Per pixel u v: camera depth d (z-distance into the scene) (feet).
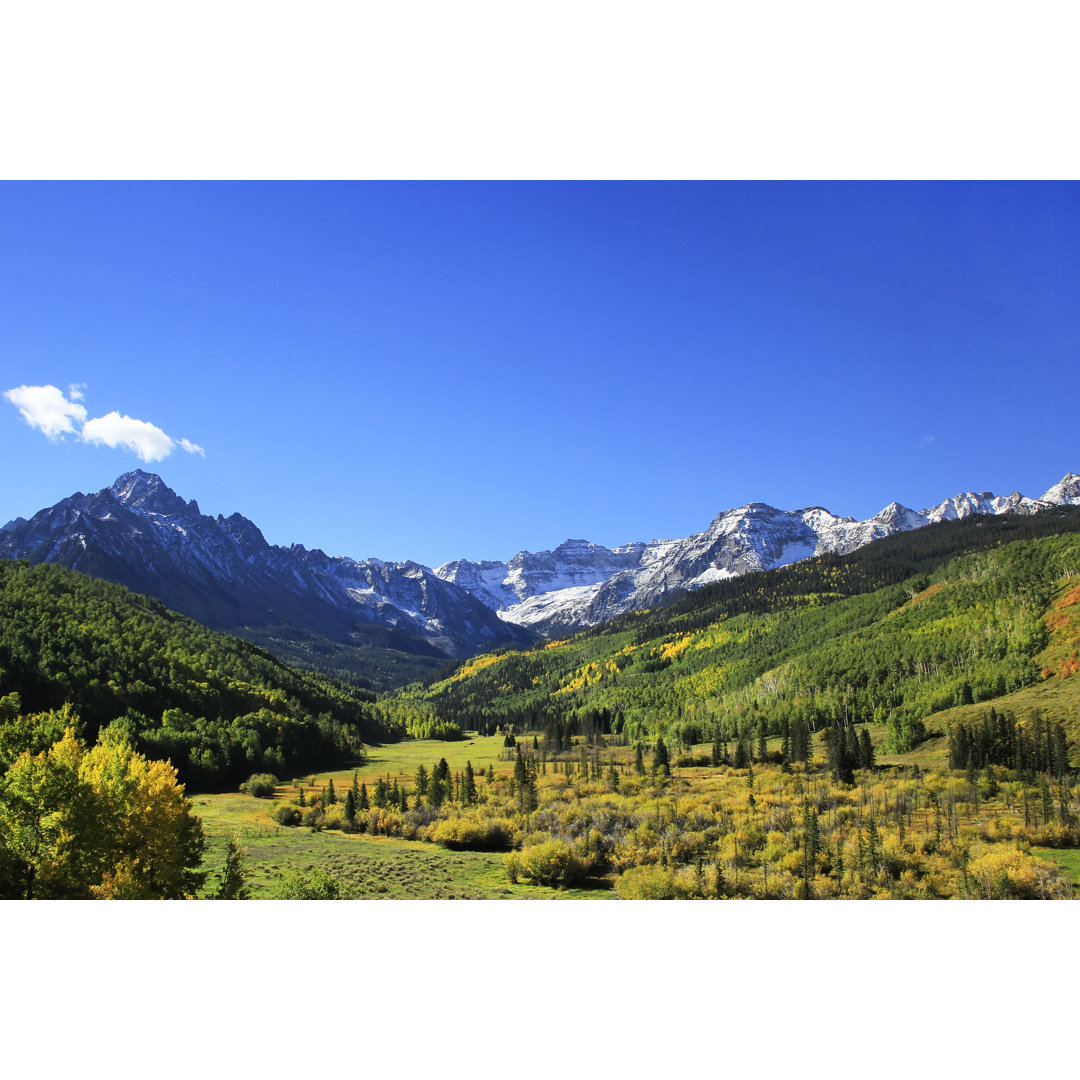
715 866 192.75
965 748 358.64
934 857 201.77
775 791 331.16
